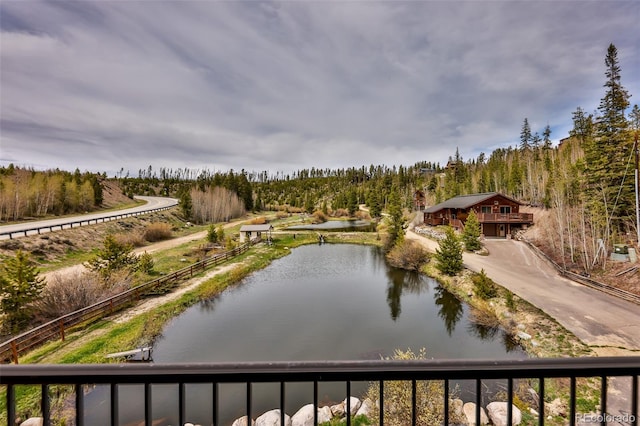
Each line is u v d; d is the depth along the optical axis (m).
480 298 16.31
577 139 46.78
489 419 7.25
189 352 12.56
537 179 41.66
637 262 17.52
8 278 12.16
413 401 1.60
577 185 27.06
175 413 8.25
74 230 27.64
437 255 22.61
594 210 21.89
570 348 10.61
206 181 88.31
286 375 1.55
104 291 15.45
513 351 11.77
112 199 64.88
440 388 6.76
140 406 8.33
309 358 12.23
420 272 25.17
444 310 17.03
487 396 8.23
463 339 13.29
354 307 17.94
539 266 21.36
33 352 10.84
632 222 21.11
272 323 15.62
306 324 15.48
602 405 1.59
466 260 23.34
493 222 31.05
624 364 1.59
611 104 22.83
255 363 1.55
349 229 52.16
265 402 8.77
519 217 31.17
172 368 1.50
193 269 22.80
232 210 67.25
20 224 31.69
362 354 12.37
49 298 13.18
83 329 12.95
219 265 26.03
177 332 14.45
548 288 16.72
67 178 56.00
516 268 21.06
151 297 17.38
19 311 12.13
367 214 73.31
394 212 34.25
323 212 72.19
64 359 10.55
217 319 16.09
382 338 13.76
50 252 22.41
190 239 36.66
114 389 1.48
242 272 24.42
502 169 57.19
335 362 1.57
